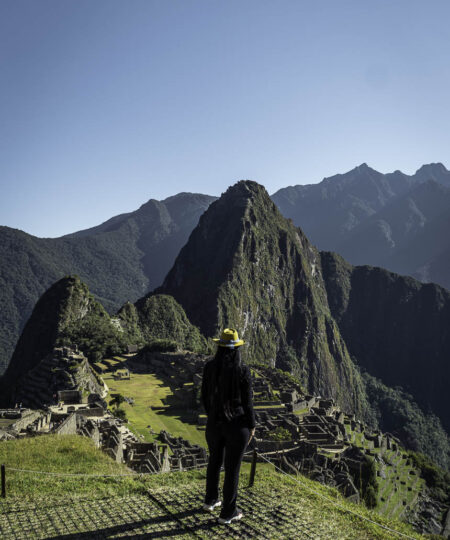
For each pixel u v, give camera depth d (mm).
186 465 43281
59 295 199750
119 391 109375
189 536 6234
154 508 7102
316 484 8922
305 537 6414
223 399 6398
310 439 72562
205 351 181375
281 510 7227
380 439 99562
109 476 8852
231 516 6605
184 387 102875
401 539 6801
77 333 176875
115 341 168750
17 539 6023
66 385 88375
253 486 8195
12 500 7461
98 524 6516
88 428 30453
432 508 71125
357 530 6879
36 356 178125
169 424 82625
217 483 6855
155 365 141250
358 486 59156
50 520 6645
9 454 12414
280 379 126438
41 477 8969
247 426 6457
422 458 101625
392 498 66250
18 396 97562
